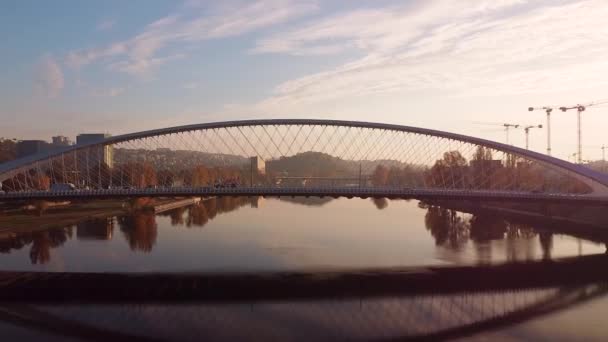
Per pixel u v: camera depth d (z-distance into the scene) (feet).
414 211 401.90
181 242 233.96
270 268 179.73
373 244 230.27
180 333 118.52
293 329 120.67
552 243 233.76
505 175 333.83
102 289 154.51
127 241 235.20
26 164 238.27
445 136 268.00
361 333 118.21
